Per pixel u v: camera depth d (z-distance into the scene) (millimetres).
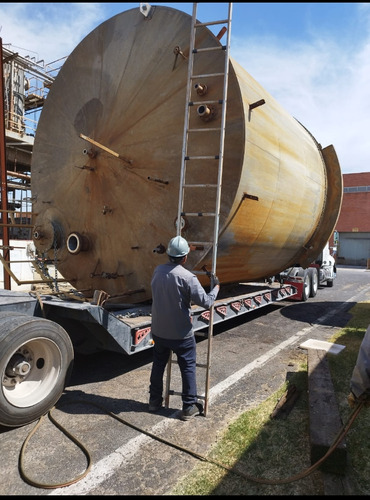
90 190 5418
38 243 6082
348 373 4750
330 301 11156
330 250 16125
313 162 7121
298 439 3211
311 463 2770
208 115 4391
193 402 3578
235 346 6082
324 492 2498
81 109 5523
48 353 3637
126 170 5027
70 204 5699
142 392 4188
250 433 3291
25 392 3445
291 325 7738
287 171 5594
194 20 4012
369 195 36156
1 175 6742
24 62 13500
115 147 5105
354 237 37406
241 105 4371
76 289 5668
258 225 5133
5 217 6719
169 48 4723
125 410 3730
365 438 3229
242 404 3902
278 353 5691
